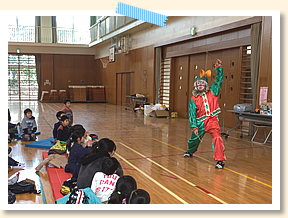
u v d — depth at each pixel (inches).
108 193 97.7
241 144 239.3
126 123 358.0
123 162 177.0
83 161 101.6
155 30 491.2
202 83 173.2
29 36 791.7
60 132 178.2
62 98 788.0
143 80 542.6
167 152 206.5
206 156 198.1
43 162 155.9
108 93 763.4
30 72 811.4
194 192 127.7
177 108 453.4
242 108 261.3
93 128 310.0
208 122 173.3
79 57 839.1
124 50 603.2
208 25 351.6
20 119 366.6
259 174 157.1
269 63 251.3
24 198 116.9
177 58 449.1
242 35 303.3
